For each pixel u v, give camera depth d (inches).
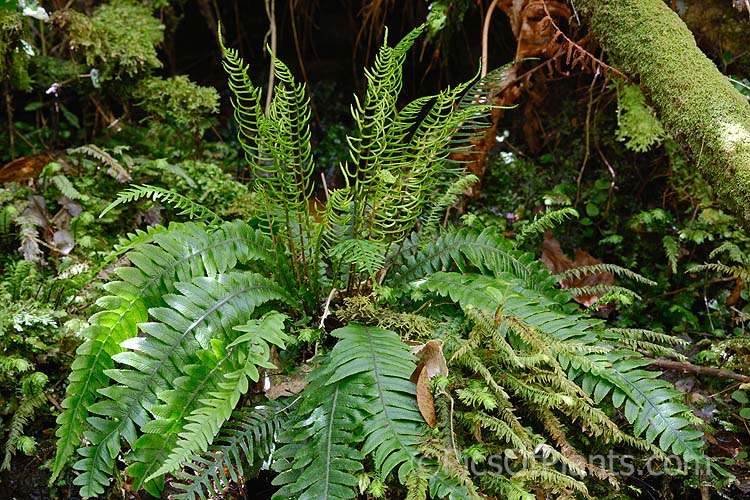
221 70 203.2
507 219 157.9
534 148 172.7
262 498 96.9
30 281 119.3
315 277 104.7
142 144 164.1
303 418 87.9
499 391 87.0
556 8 139.1
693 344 127.8
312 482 77.4
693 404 110.1
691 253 144.7
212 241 99.2
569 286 140.6
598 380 90.7
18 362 102.1
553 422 90.5
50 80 161.3
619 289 112.5
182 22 198.8
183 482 96.5
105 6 167.2
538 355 88.7
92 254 128.9
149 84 163.9
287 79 90.4
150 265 92.9
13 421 102.0
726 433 107.3
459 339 93.7
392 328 100.2
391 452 78.8
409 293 106.1
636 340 106.0
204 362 85.8
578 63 157.6
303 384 99.4
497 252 110.7
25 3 141.3
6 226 133.5
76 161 150.6
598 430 89.4
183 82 165.8
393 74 93.4
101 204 141.1
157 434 82.7
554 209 155.9
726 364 112.7
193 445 75.4
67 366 110.5
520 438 85.2
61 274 118.4
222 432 93.0
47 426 108.2
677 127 109.5
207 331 89.5
